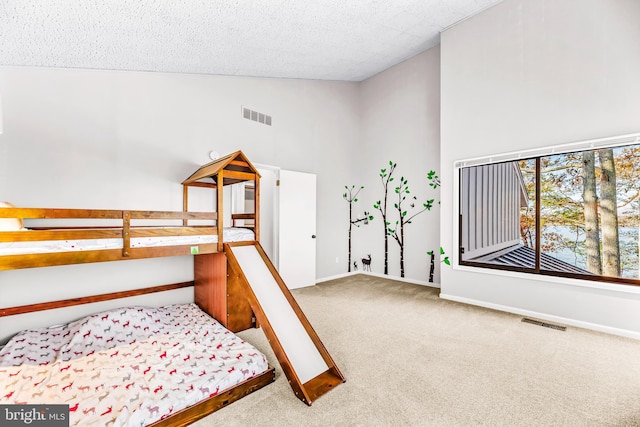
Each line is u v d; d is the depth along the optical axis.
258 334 2.66
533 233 3.16
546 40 2.99
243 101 3.78
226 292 2.59
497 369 2.01
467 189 3.71
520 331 2.69
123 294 2.75
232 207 3.61
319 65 4.13
